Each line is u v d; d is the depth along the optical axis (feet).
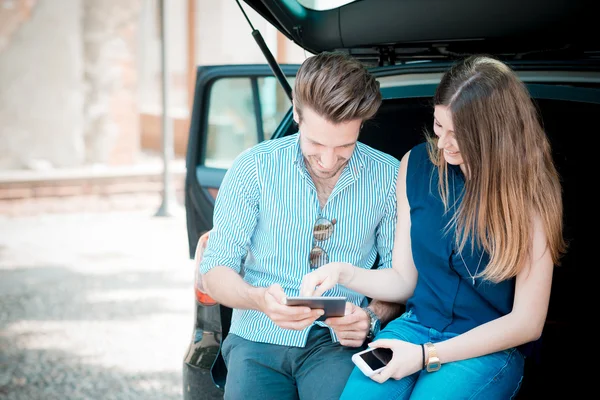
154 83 42.96
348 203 7.04
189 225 10.73
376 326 6.97
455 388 6.17
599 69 7.23
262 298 6.52
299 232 7.05
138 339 14.99
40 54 31.27
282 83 8.57
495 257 6.31
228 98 25.29
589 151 7.64
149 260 21.25
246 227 7.11
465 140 6.32
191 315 16.55
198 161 10.66
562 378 7.41
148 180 30.30
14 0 30.68
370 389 6.28
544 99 7.34
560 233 6.45
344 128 6.36
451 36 8.11
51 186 28.45
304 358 6.96
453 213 6.61
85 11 31.96
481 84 6.26
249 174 7.02
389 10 8.23
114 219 27.27
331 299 6.13
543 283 6.37
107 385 12.74
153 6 41.68
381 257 7.42
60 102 31.86
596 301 7.64
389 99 8.18
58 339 14.90
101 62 32.40
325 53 6.47
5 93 31.07
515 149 6.26
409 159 7.09
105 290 18.25
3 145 31.22
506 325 6.31
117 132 33.06
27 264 20.61
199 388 7.94
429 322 6.68
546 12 7.55
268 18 8.74
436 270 6.72
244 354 7.07
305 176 6.92
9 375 13.11
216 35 37.96
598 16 7.38
